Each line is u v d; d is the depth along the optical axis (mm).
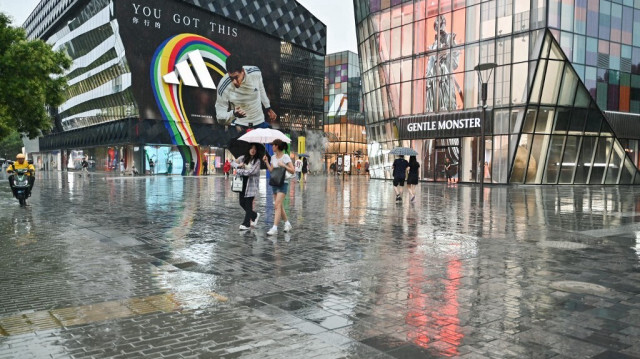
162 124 50031
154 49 49219
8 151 116000
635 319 4215
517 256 7086
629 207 15414
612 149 36188
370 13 42625
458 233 9398
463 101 35719
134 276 5762
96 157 59562
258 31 59000
